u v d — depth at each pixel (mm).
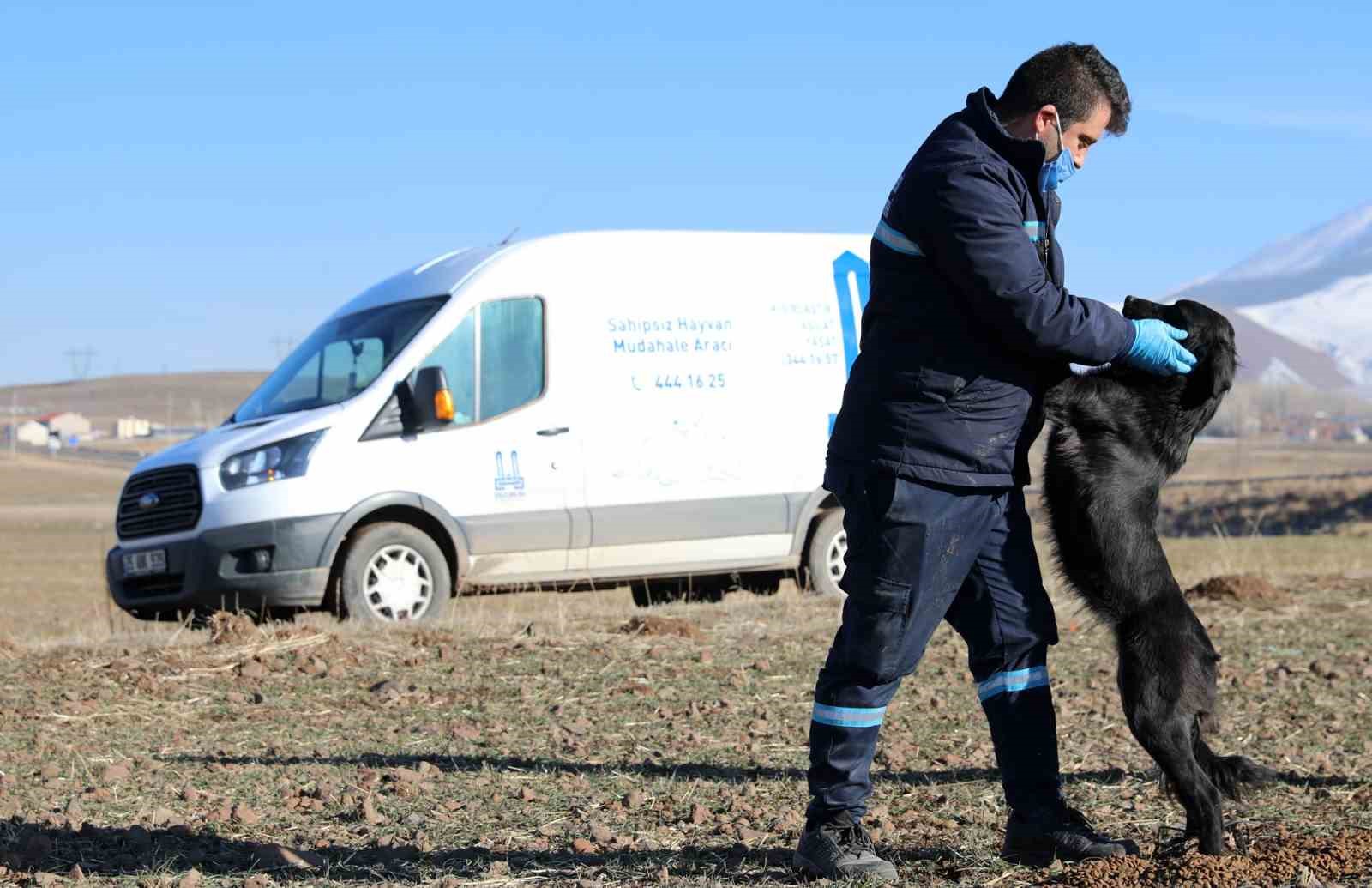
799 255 11781
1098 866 4176
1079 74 4164
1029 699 4391
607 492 10875
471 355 10570
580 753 6422
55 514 72875
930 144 4152
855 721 4266
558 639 9203
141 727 7023
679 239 11398
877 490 4176
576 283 10938
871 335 4266
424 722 7156
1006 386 4145
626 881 4348
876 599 4191
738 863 4570
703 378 11242
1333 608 10531
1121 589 4152
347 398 10453
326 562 10047
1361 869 4051
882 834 4918
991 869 4355
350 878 4441
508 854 4723
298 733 6945
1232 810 5113
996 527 4332
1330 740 6449
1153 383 4273
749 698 7660
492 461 10531
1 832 4902
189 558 10062
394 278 11430
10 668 8336
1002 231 3965
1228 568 13711
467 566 10500
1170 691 4090
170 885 4289
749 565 11508
